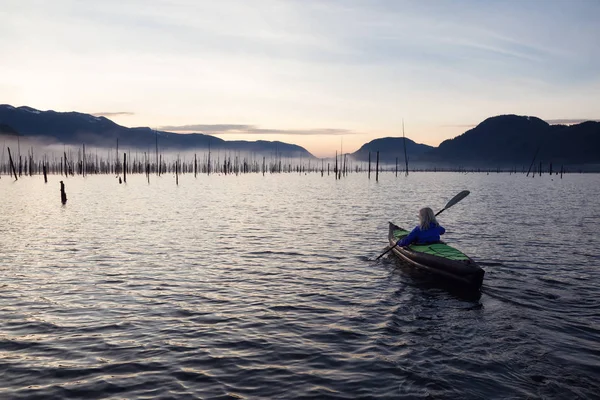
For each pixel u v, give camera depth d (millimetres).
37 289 10594
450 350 7121
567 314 8977
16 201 40625
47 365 6418
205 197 48156
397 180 126250
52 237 18797
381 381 6020
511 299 10039
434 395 5617
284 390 5746
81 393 5594
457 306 9547
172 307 9281
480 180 135625
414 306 9531
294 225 23344
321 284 11336
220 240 18234
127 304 9461
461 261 11234
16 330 7844
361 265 13625
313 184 93938
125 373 6195
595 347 7242
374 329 8109
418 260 12711
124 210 31875
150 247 16484
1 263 13516
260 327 8156
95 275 12047
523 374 6234
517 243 17391
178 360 6656
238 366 6480
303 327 8180
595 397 5574
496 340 7562
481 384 5930
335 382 5988
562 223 23984
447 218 26469
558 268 13016
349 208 34188
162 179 127312
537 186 87500
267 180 125875
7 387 5727
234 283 11344
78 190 63062
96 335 7645
